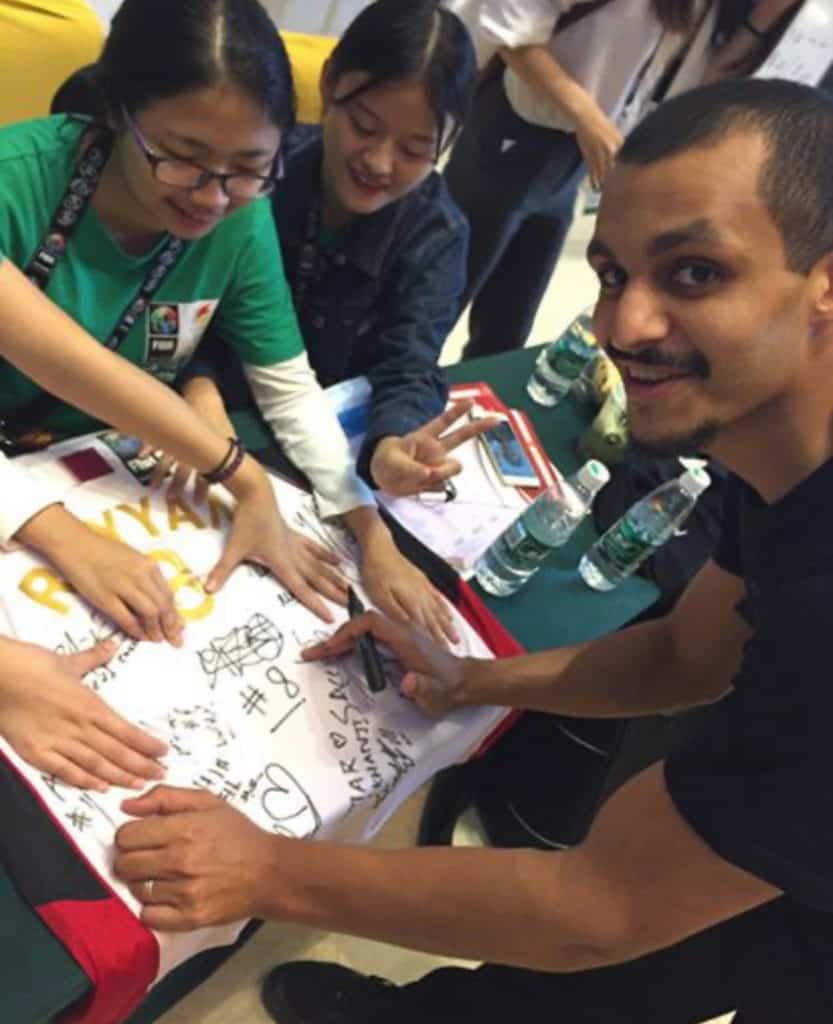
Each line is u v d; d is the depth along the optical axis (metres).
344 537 1.10
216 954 1.25
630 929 0.70
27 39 1.35
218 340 1.18
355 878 0.75
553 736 1.51
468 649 1.06
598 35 1.62
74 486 0.97
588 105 1.62
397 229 1.27
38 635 0.82
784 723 0.62
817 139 0.60
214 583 0.94
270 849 0.75
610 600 1.20
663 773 0.69
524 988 1.16
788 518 0.71
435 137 1.14
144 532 0.96
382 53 1.08
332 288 1.29
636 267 0.62
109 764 0.75
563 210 1.96
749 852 0.63
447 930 0.74
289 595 0.98
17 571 0.85
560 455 1.39
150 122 0.86
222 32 0.83
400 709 0.94
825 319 0.62
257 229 1.05
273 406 1.17
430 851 0.76
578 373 1.45
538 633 1.13
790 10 1.54
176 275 1.03
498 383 1.47
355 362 1.37
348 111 1.13
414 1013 1.24
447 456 1.19
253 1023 1.31
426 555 1.12
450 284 1.34
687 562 1.27
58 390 0.92
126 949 0.67
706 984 1.06
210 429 0.99
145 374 0.96
